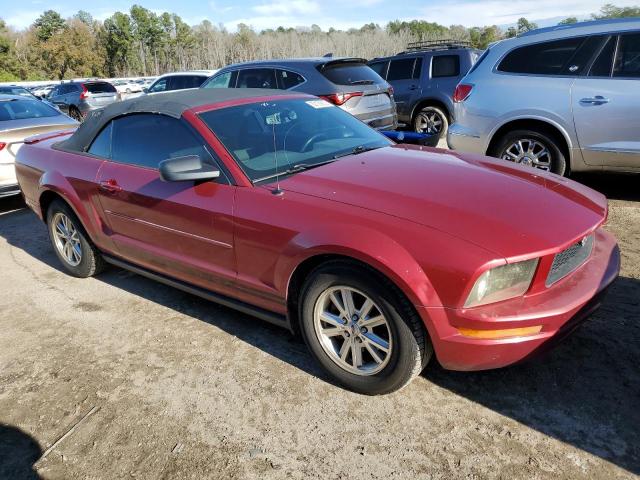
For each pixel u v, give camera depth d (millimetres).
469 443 2436
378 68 11172
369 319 2652
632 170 5199
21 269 4984
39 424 2785
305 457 2430
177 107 3533
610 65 5117
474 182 2918
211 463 2436
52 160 4441
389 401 2750
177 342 3465
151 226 3600
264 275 3004
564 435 2439
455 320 2363
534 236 2414
